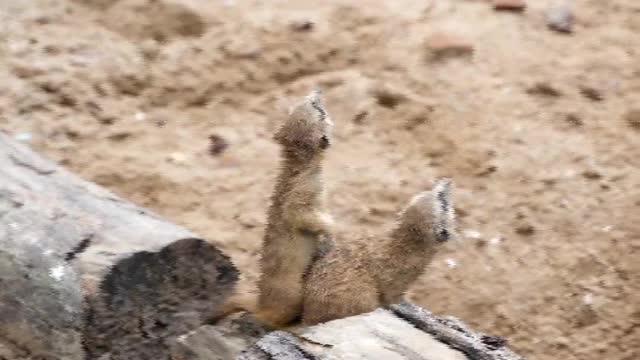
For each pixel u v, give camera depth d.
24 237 5.71
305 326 5.62
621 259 9.05
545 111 11.02
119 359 5.77
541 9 12.88
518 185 9.94
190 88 11.37
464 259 9.03
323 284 5.62
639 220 9.47
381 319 5.45
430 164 10.27
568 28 12.43
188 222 9.33
